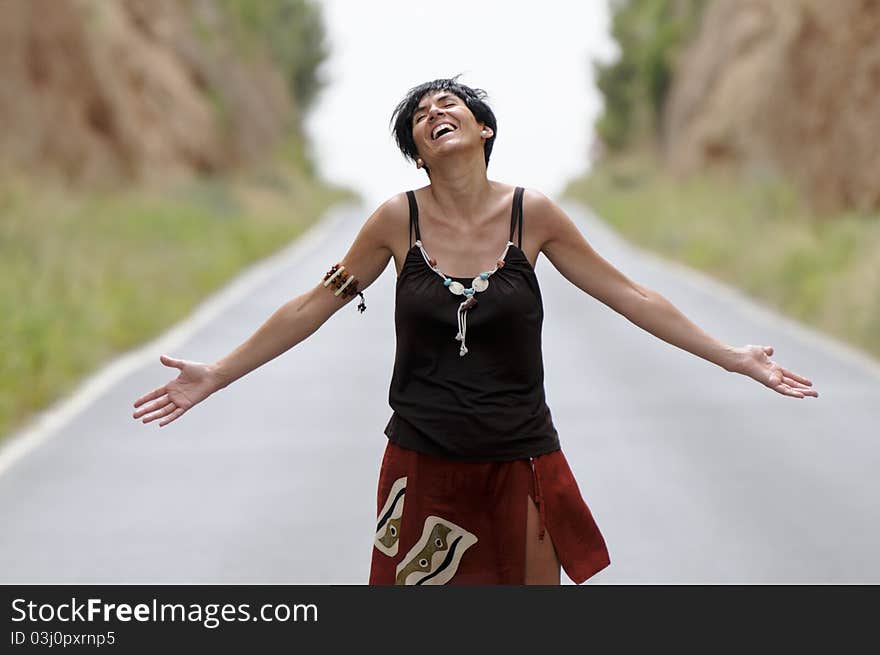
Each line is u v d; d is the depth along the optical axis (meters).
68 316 40.75
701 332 13.30
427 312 12.50
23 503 22.86
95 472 24.98
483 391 12.45
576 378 34.88
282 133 170.50
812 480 23.97
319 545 20.17
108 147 88.19
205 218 85.19
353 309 50.16
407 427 12.68
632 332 43.78
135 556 19.69
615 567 19.00
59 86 83.44
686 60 153.50
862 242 58.78
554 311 49.62
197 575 18.70
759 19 132.75
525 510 12.59
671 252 80.94
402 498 12.73
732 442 27.14
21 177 67.69
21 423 29.94
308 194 149.25
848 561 19.17
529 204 12.77
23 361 33.12
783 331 44.94
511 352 12.52
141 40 120.19
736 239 75.00
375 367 37.31
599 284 13.23
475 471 12.55
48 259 50.66
